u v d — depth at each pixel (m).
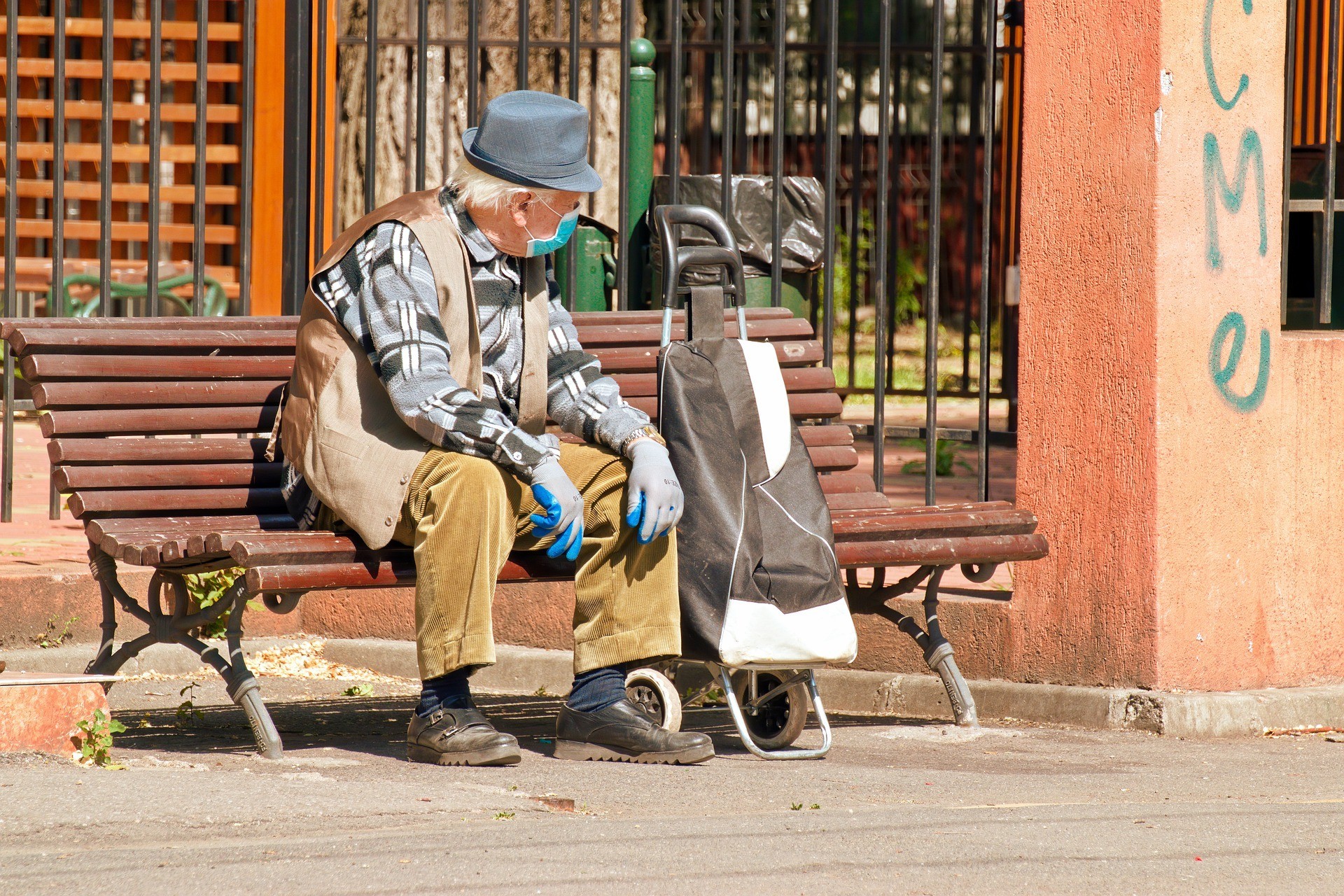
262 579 10.41
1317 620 14.52
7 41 15.64
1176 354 13.72
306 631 17.30
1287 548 14.34
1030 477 14.36
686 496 11.43
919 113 35.81
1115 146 13.84
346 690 15.64
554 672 15.86
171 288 32.72
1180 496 13.78
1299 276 18.05
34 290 33.25
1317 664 14.52
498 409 11.43
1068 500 14.14
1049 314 14.24
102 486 11.84
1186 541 13.80
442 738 11.09
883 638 14.95
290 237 15.90
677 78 15.51
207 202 32.91
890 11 15.91
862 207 34.91
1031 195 14.34
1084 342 14.04
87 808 9.05
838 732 13.37
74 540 18.11
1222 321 13.92
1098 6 13.88
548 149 11.19
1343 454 14.59
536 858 8.32
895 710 14.71
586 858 8.36
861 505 14.02
